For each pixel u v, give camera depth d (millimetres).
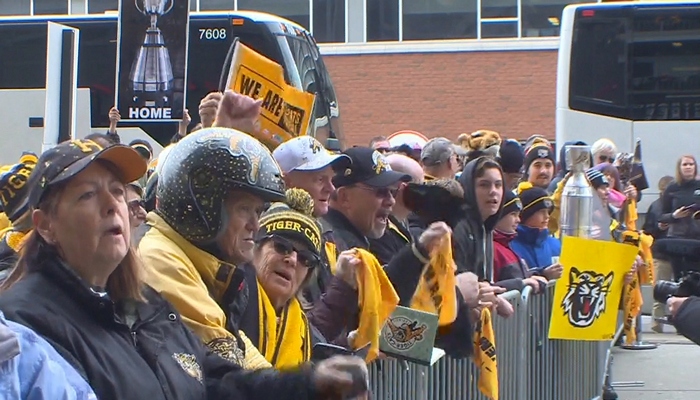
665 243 6262
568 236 6676
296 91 5031
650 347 10742
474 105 24516
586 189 6945
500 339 5621
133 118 7004
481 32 24719
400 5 24859
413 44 24672
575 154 7000
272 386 2799
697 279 5102
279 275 3564
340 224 4723
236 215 3232
